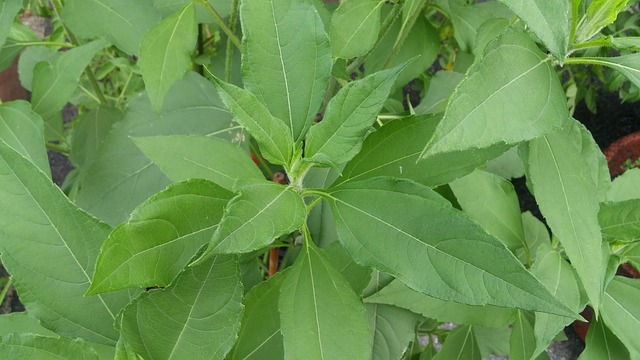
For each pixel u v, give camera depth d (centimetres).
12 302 97
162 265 26
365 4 43
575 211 33
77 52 52
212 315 27
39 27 115
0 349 24
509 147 32
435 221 27
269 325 34
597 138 125
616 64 31
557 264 39
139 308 27
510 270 25
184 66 46
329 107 29
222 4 56
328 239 45
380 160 33
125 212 52
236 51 59
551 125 26
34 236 28
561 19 25
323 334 30
